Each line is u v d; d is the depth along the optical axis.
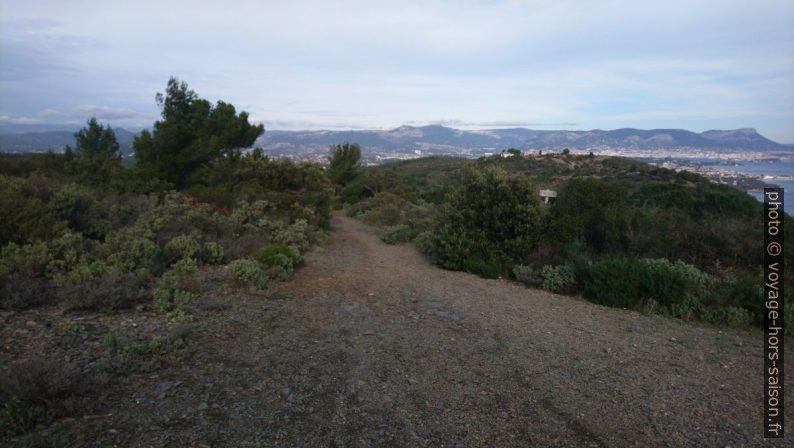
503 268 10.25
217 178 19.91
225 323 5.51
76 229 9.00
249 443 3.04
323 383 4.04
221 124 22.53
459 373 4.45
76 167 18.73
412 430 3.36
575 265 8.94
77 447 2.82
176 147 20.12
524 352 5.14
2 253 6.29
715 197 12.95
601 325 6.41
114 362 4.01
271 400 3.66
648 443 3.33
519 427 3.48
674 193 13.66
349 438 3.20
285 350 4.78
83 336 4.62
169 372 4.02
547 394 4.07
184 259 7.95
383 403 3.75
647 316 7.04
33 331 4.61
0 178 9.62
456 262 10.92
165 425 3.17
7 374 3.43
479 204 11.39
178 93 21.05
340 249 14.28
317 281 8.49
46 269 6.28
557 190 12.24
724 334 6.20
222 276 7.95
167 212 11.14
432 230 13.58
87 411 3.25
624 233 10.20
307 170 22.42
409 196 30.95
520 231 10.85
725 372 4.74
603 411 3.79
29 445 2.80
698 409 3.88
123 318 5.30
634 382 4.41
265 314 6.02
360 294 7.65
